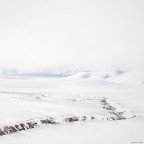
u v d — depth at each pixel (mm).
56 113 53344
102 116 58031
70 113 55250
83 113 57531
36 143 35406
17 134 39125
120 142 37375
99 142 37219
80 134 41656
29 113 49875
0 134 37500
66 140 37781
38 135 39656
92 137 39938
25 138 37438
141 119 58531
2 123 40500
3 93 89438
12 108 52688
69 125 48312
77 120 52375
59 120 49906
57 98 87375
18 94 89375
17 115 46906
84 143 36531
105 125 50125
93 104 74312
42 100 73688
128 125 50625
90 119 54781
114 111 69312
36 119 46906
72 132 43000
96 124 50625
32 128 43469
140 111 74500
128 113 69812
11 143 34500
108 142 37438
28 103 62125
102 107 71375
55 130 43625
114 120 57344
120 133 43062
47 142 36094
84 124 50031
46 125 46250
